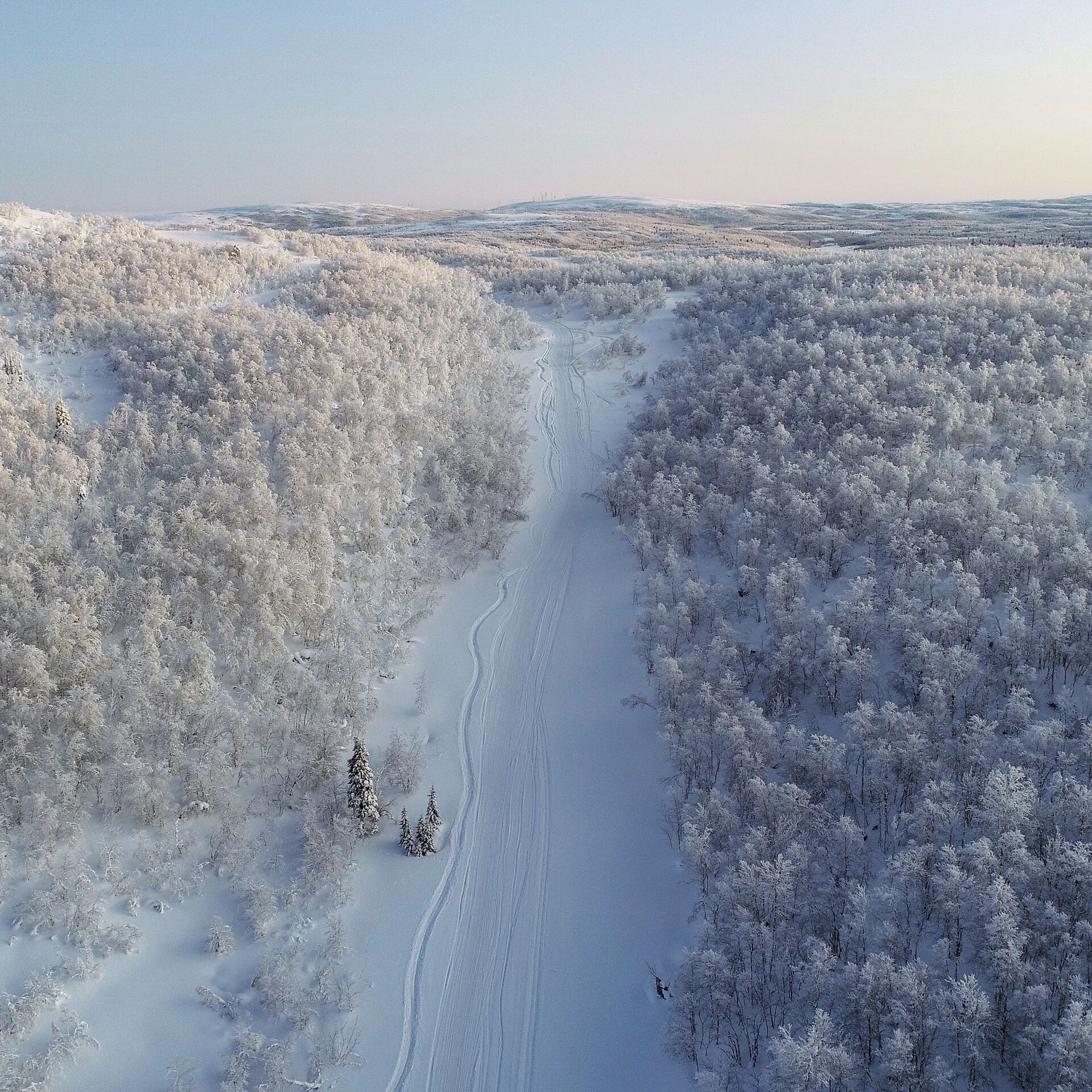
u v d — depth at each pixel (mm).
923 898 23312
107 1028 23516
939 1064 19438
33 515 38531
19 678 29594
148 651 31438
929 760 26312
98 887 26719
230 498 40812
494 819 31688
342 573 41594
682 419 55750
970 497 37312
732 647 34000
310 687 33125
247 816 30000
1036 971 19828
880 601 34125
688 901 27406
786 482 42969
